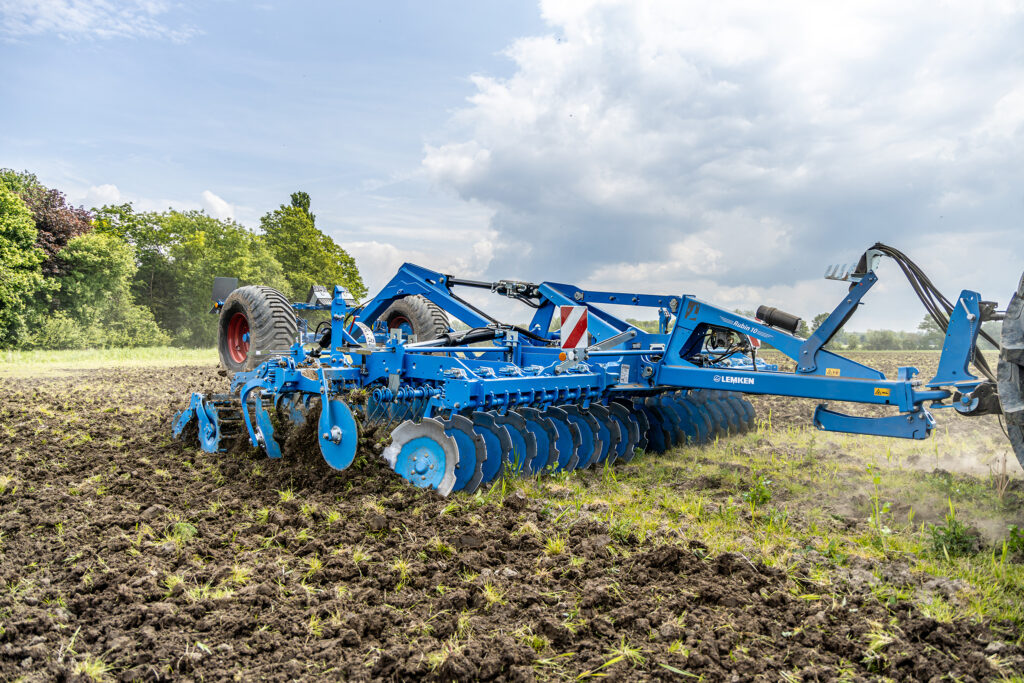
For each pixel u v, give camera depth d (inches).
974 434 307.3
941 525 175.9
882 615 124.8
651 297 276.8
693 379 233.1
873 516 181.6
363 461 217.6
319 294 323.3
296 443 232.4
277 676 103.4
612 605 128.6
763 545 160.9
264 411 232.7
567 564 146.7
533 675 103.2
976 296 173.3
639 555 150.1
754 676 104.9
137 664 107.2
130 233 1631.4
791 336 211.6
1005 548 147.5
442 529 167.2
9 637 114.4
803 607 128.0
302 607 127.2
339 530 166.9
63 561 147.3
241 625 117.8
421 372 219.3
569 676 105.0
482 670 105.5
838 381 196.2
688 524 178.4
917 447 278.8
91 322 1279.5
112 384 502.3
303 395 245.4
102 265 1323.8
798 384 205.2
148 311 1454.2
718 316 231.5
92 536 163.2
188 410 263.3
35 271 1189.1
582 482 222.8
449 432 196.5
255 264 1659.7
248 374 247.3
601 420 251.8
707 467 245.3
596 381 247.6
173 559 148.1
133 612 121.3
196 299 1606.8
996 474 217.5
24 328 1123.9
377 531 165.6
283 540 159.3
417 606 127.8
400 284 320.2
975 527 171.9
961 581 140.0
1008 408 146.5
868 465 245.4
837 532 173.9
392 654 108.3
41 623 118.6
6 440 273.7
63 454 249.4
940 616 125.0
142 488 202.1
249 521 175.0
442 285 303.3
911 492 207.5
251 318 333.7
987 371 180.4
